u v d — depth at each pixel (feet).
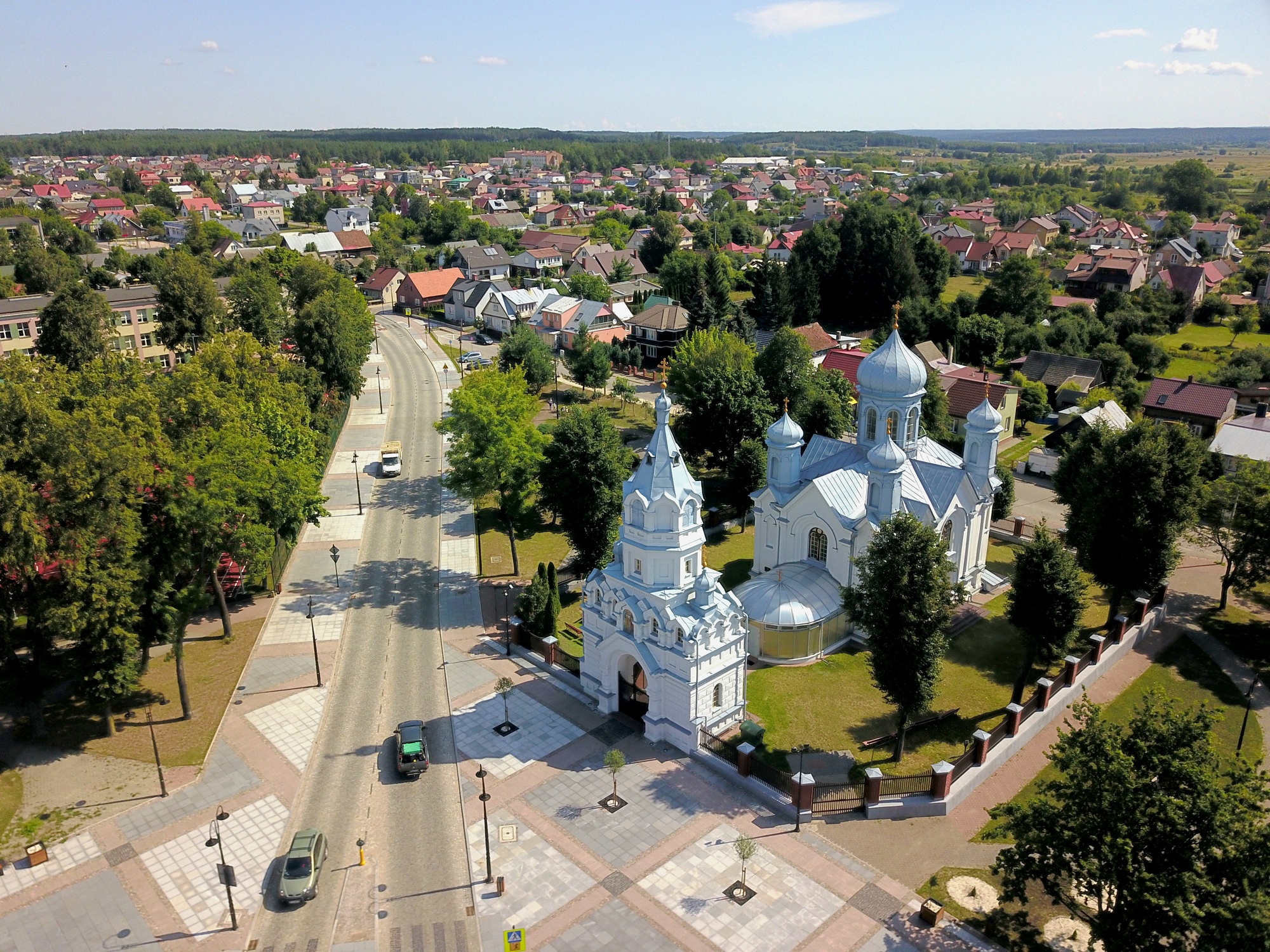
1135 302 585.22
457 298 635.25
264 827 155.02
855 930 132.16
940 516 219.00
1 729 181.98
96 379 228.84
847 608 168.35
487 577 254.47
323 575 256.52
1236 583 231.30
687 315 513.86
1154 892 106.63
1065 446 314.14
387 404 435.12
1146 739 119.55
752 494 271.69
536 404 286.87
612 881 141.69
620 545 182.91
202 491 177.58
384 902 138.21
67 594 161.58
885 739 177.37
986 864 145.07
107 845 150.82
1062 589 178.50
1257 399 407.23
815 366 408.46
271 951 129.39
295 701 193.26
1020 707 173.17
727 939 130.41
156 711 189.16
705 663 170.91
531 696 195.00
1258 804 117.70
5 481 149.69
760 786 161.68
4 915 136.36
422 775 168.14
